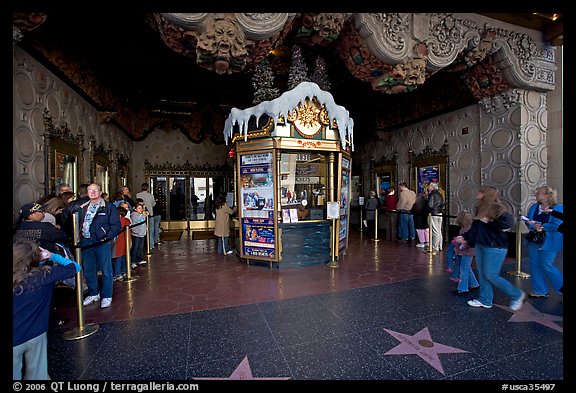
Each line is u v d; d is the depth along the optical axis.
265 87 6.07
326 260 6.16
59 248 3.11
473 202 8.02
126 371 2.50
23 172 4.34
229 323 3.37
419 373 2.44
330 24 4.92
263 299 4.11
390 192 9.37
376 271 5.51
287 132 5.59
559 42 6.77
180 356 2.71
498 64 6.84
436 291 4.40
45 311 2.06
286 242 5.80
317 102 5.88
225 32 4.20
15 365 1.90
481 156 7.75
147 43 6.57
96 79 7.20
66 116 5.81
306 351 2.78
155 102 10.80
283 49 7.47
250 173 5.94
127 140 11.00
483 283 3.77
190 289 4.55
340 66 8.19
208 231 12.08
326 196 6.46
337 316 3.54
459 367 2.52
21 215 3.93
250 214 5.98
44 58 4.78
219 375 2.44
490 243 3.62
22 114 4.36
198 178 12.98
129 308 3.83
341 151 6.16
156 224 8.71
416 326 3.27
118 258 5.14
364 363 2.59
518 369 2.48
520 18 6.41
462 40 6.02
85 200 4.02
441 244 7.46
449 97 8.48
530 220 4.08
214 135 12.91
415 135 9.91
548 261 3.88
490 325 3.28
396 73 5.71
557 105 7.10
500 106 7.31
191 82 9.15
